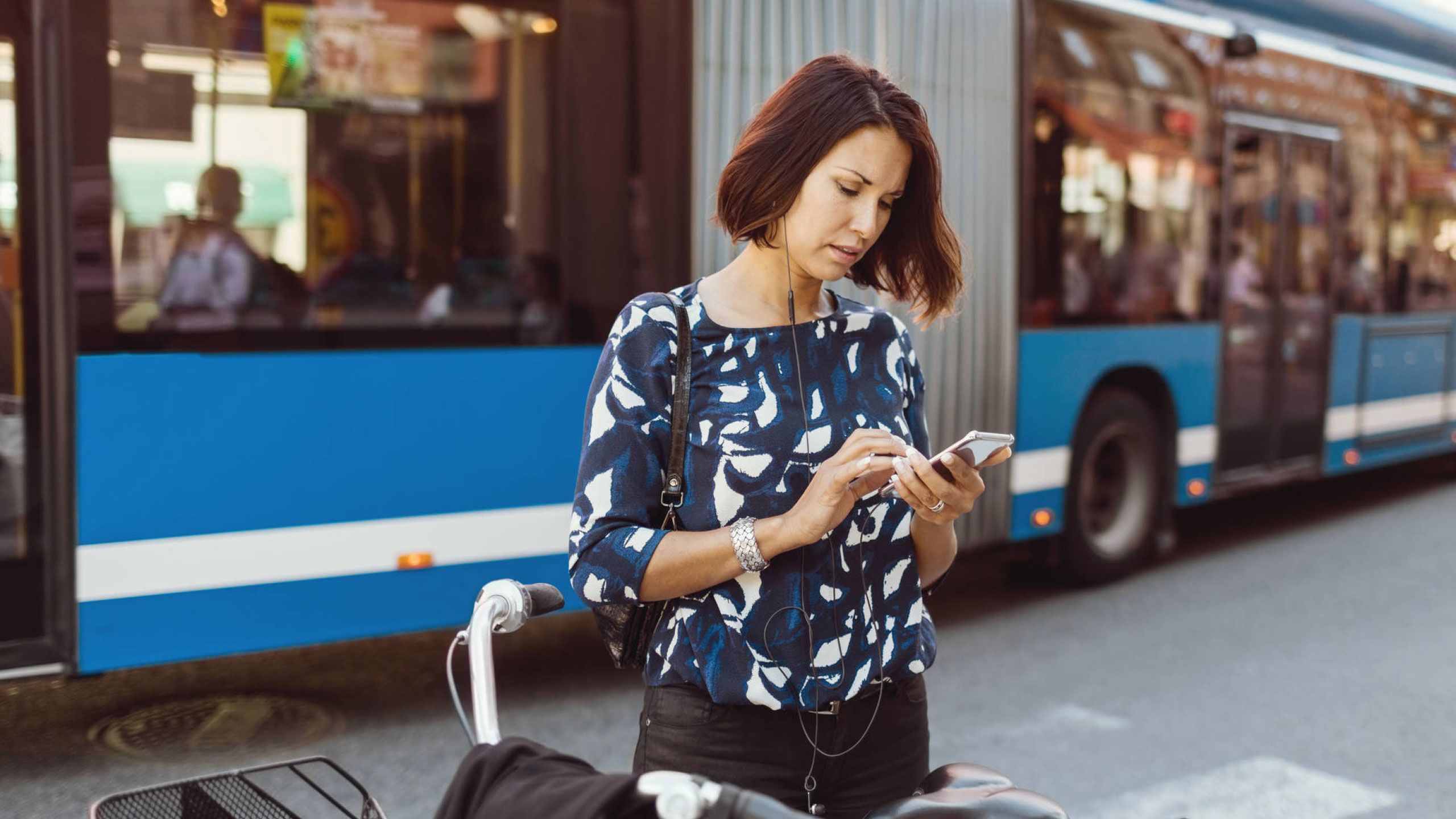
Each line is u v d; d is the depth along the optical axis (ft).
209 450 13.05
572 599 15.12
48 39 12.35
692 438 5.64
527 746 4.70
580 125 14.93
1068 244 20.43
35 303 12.44
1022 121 19.56
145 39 12.70
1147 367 22.06
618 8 15.14
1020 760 13.79
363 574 13.84
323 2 13.44
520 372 14.65
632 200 15.30
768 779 5.70
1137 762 13.80
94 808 4.81
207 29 12.96
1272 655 17.89
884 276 6.34
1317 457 26.53
